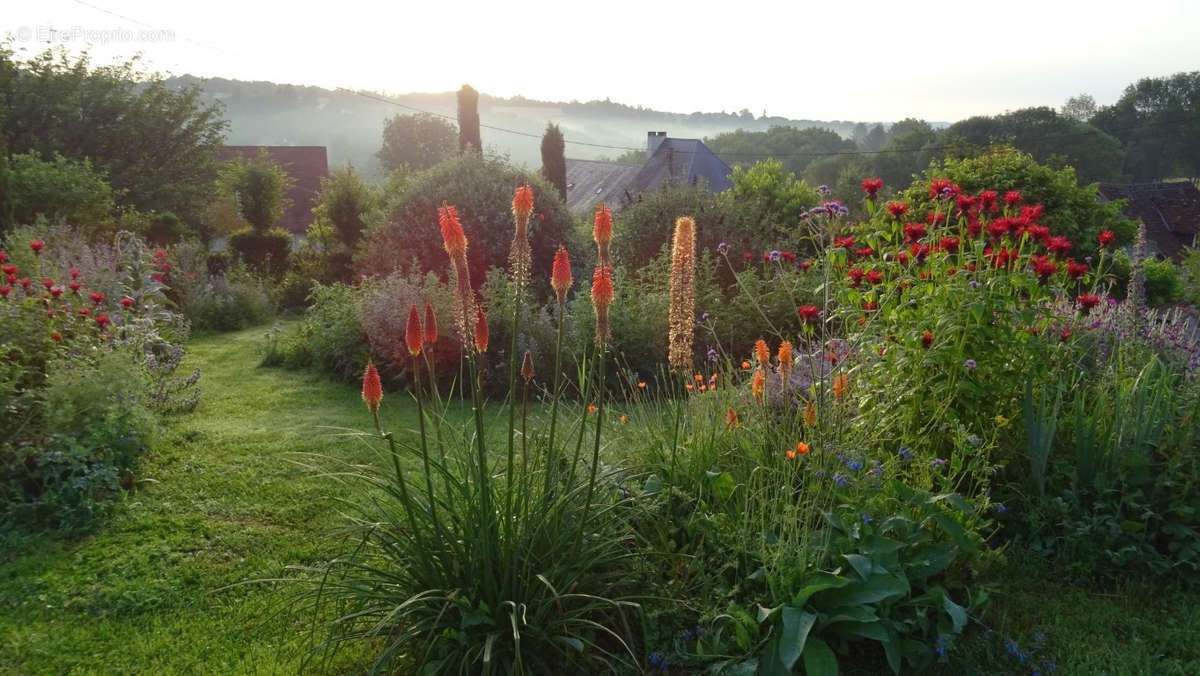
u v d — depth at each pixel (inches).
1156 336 199.8
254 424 267.4
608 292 112.1
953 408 168.7
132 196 951.0
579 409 245.1
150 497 199.5
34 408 206.2
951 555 127.3
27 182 545.3
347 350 347.6
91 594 152.0
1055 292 179.9
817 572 116.3
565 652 113.3
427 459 112.7
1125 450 157.6
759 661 113.0
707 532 134.3
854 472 141.5
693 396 173.3
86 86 965.8
